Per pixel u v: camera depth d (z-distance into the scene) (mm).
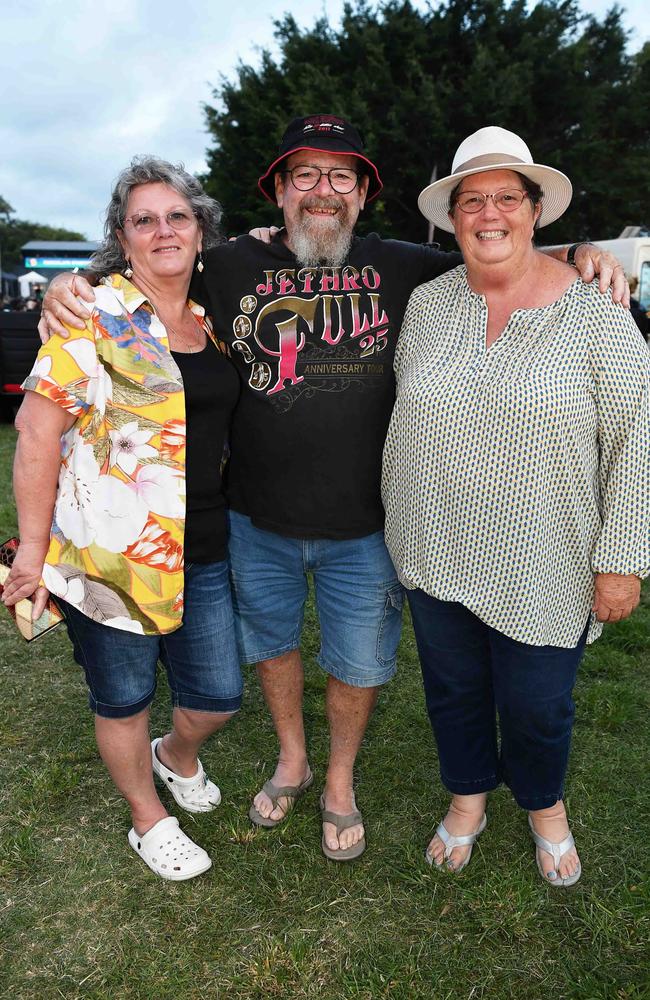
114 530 1844
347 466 2053
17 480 1817
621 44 18625
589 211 18844
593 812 2398
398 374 2051
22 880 2133
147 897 2078
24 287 23453
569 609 1859
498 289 1870
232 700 2146
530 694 1904
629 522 1770
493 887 2066
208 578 2064
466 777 2133
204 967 1865
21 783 2537
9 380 9070
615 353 1719
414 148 16828
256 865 2201
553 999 1781
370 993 1786
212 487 2014
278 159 2096
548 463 1719
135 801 2150
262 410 2057
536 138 18047
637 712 2955
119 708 1970
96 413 1807
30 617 1892
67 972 1850
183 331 2020
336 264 2082
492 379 1750
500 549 1786
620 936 1932
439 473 1812
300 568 2189
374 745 2770
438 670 2037
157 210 1887
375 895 2092
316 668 3369
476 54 17078
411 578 1947
